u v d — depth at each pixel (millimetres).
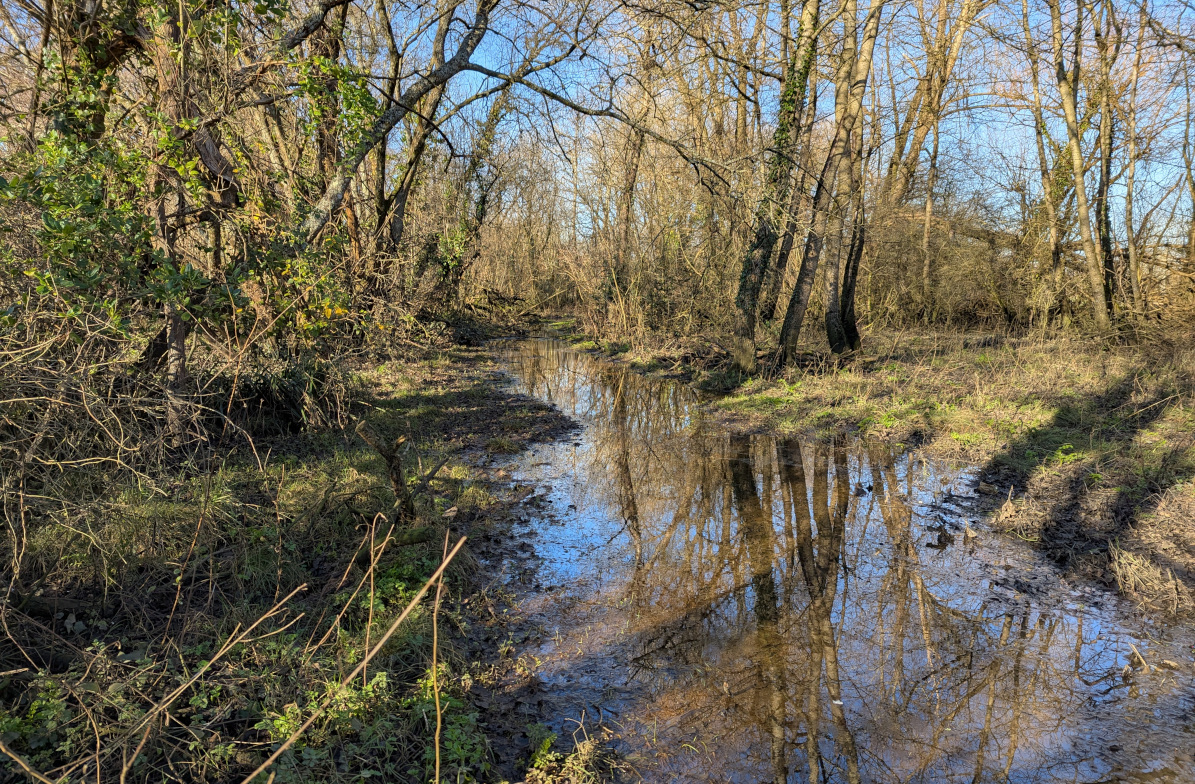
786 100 11555
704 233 17359
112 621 3707
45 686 2936
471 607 4457
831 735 3359
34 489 4461
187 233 7137
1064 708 3543
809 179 12289
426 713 3162
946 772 3102
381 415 9164
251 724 3051
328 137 8930
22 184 4309
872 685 3771
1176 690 3648
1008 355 13141
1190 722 3402
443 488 6402
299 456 6961
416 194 17141
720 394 12227
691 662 3982
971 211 20234
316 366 8164
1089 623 4332
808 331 17516
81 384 4094
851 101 11789
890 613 4539
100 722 2820
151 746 2762
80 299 4320
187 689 3125
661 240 19156
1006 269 19812
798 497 6824
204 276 6031
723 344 15688
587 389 13438
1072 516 5688
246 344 6242
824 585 4945
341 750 2912
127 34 6035
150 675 3139
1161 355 11430
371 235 12617
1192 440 6781
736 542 5738
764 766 3143
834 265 13531
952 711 3541
